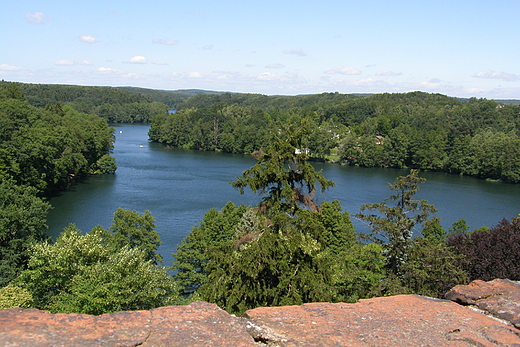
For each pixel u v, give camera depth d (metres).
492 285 7.97
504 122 182.88
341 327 6.03
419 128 173.75
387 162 151.50
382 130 190.75
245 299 20.81
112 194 87.06
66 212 70.94
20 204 41.28
